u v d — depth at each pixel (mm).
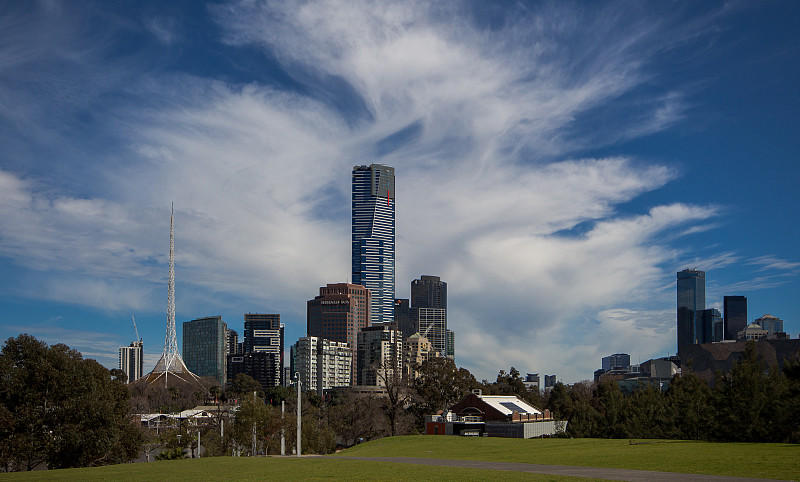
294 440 105562
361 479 34469
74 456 68125
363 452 71812
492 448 71312
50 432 67125
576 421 104000
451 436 93125
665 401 93875
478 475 36438
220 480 34875
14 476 41062
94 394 70438
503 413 110562
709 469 38656
